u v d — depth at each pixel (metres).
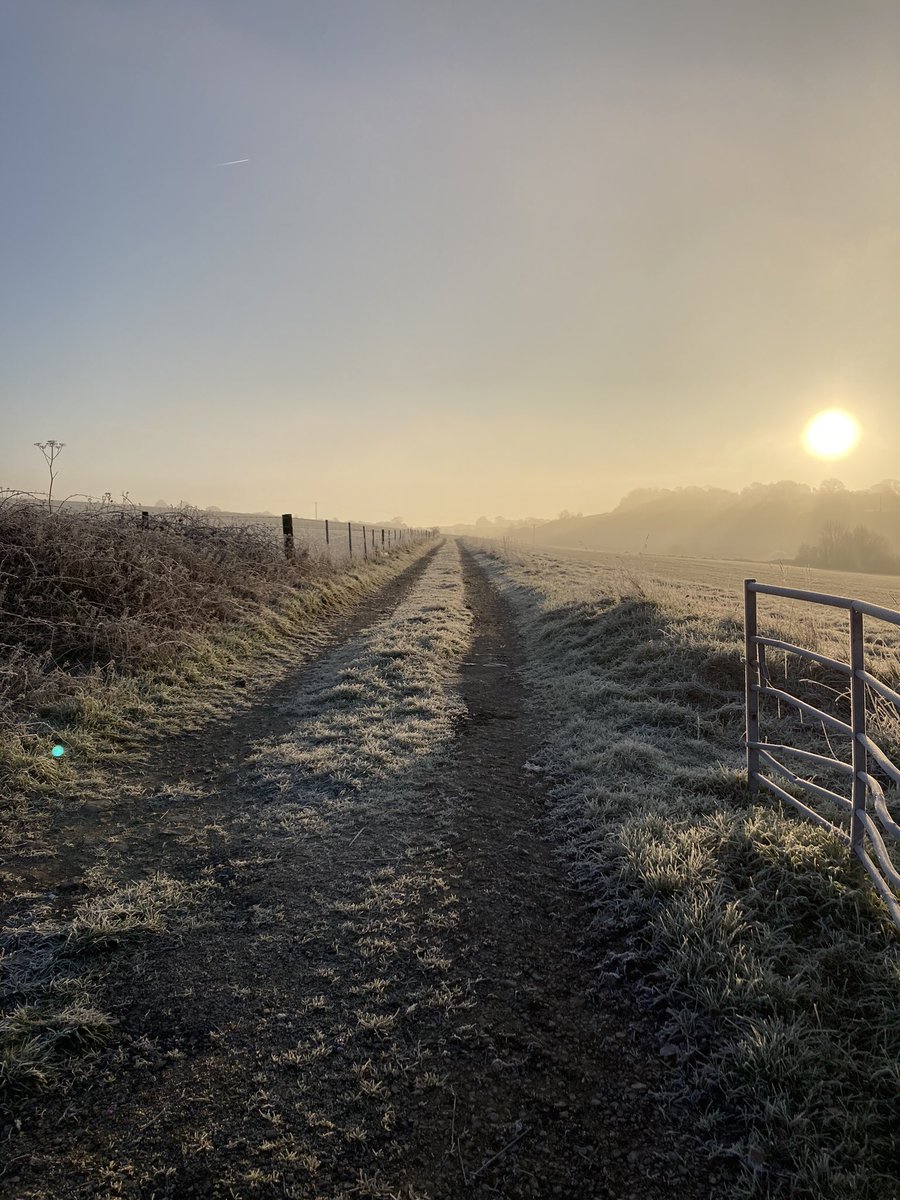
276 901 3.46
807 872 3.26
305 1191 1.93
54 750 5.09
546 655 9.93
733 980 2.62
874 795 3.04
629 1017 2.62
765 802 4.35
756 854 3.51
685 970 2.75
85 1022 2.53
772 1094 2.19
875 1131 2.08
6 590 7.06
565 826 4.30
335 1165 2.01
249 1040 2.50
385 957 3.00
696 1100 2.23
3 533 7.70
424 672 8.44
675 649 7.91
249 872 3.75
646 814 4.12
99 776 4.93
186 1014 2.64
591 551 62.66
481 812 4.52
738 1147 2.04
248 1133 2.11
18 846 3.92
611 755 5.29
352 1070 2.36
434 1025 2.58
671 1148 2.06
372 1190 1.93
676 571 30.89
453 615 13.80
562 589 16.62
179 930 3.19
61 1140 2.08
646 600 10.62
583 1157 2.04
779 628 8.19
